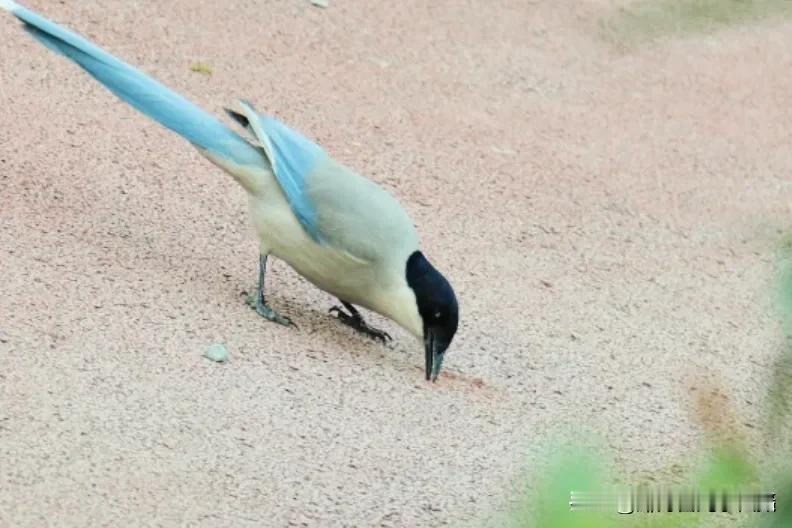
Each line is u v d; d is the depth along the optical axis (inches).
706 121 630.5
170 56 558.9
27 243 404.2
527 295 460.4
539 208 524.7
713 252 515.8
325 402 361.4
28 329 355.6
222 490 303.7
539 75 637.9
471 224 501.4
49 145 472.4
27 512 279.1
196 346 373.1
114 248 418.9
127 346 361.4
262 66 574.9
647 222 531.2
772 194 569.3
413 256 400.8
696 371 426.0
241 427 334.3
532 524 129.3
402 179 520.4
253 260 445.4
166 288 402.6
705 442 158.7
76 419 319.3
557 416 382.9
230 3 619.5
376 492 318.3
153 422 326.0
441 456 343.9
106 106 510.3
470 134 570.6
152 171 476.7
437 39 644.7
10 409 316.5
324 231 398.0
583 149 581.6
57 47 424.2
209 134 411.5
